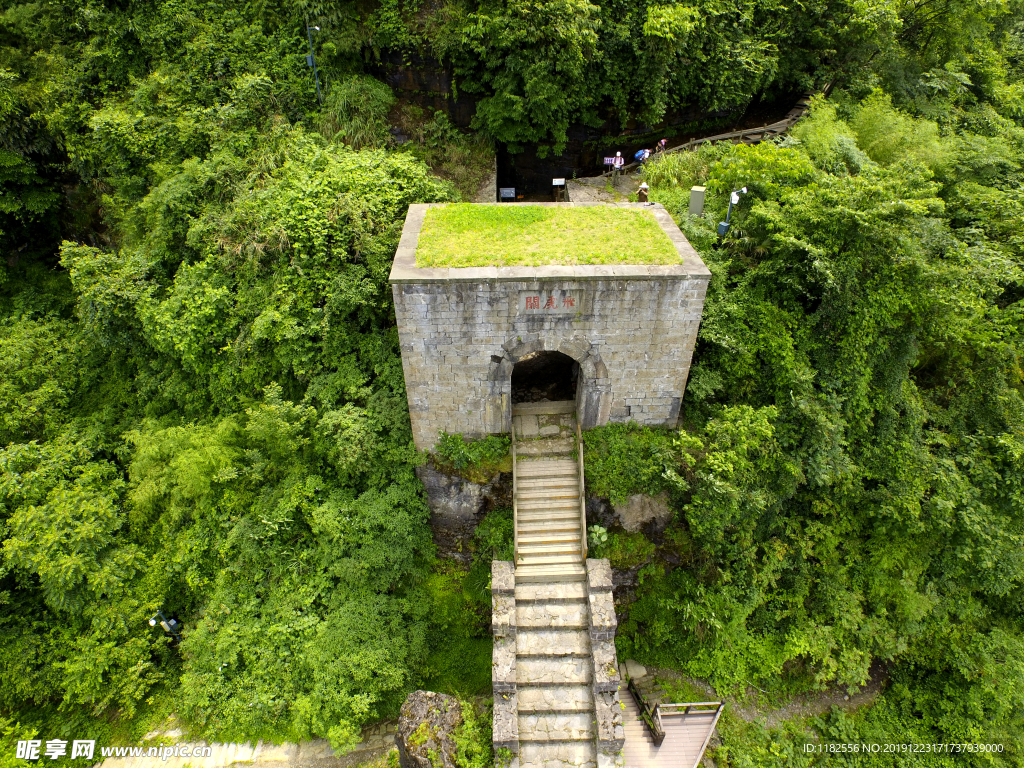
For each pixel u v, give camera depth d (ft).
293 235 59.72
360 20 74.13
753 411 53.06
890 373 60.95
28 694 55.21
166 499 61.05
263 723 54.19
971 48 93.86
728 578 56.65
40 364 71.82
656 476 55.01
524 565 53.36
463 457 56.13
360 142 73.87
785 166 62.28
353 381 58.54
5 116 77.00
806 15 87.25
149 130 73.56
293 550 58.34
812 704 59.72
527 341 51.49
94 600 57.98
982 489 64.64
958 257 60.39
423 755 46.88
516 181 86.94
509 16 68.54
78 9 78.43
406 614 58.08
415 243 52.29
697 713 54.80
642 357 53.16
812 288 56.75
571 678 49.32
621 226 55.01
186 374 67.15
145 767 53.26
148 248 69.77
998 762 56.39
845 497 61.72
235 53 75.51
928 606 61.36
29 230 85.71
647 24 71.97
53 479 60.95
